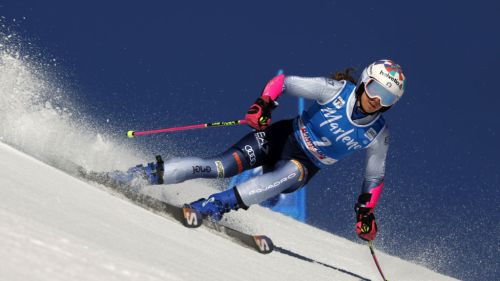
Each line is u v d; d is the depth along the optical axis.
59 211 7.09
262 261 10.29
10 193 6.91
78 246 5.89
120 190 10.93
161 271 6.21
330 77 12.76
